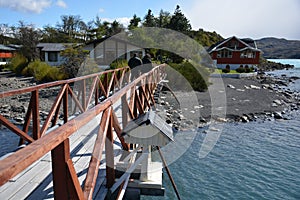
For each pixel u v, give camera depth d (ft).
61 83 12.52
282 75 93.35
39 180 7.94
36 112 10.22
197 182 15.85
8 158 2.48
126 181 8.56
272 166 18.48
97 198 7.27
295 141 23.58
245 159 19.42
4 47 100.01
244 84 57.77
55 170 3.84
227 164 18.37
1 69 79.51
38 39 84.94
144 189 8.93
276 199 14.66
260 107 36.65
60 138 3.33
